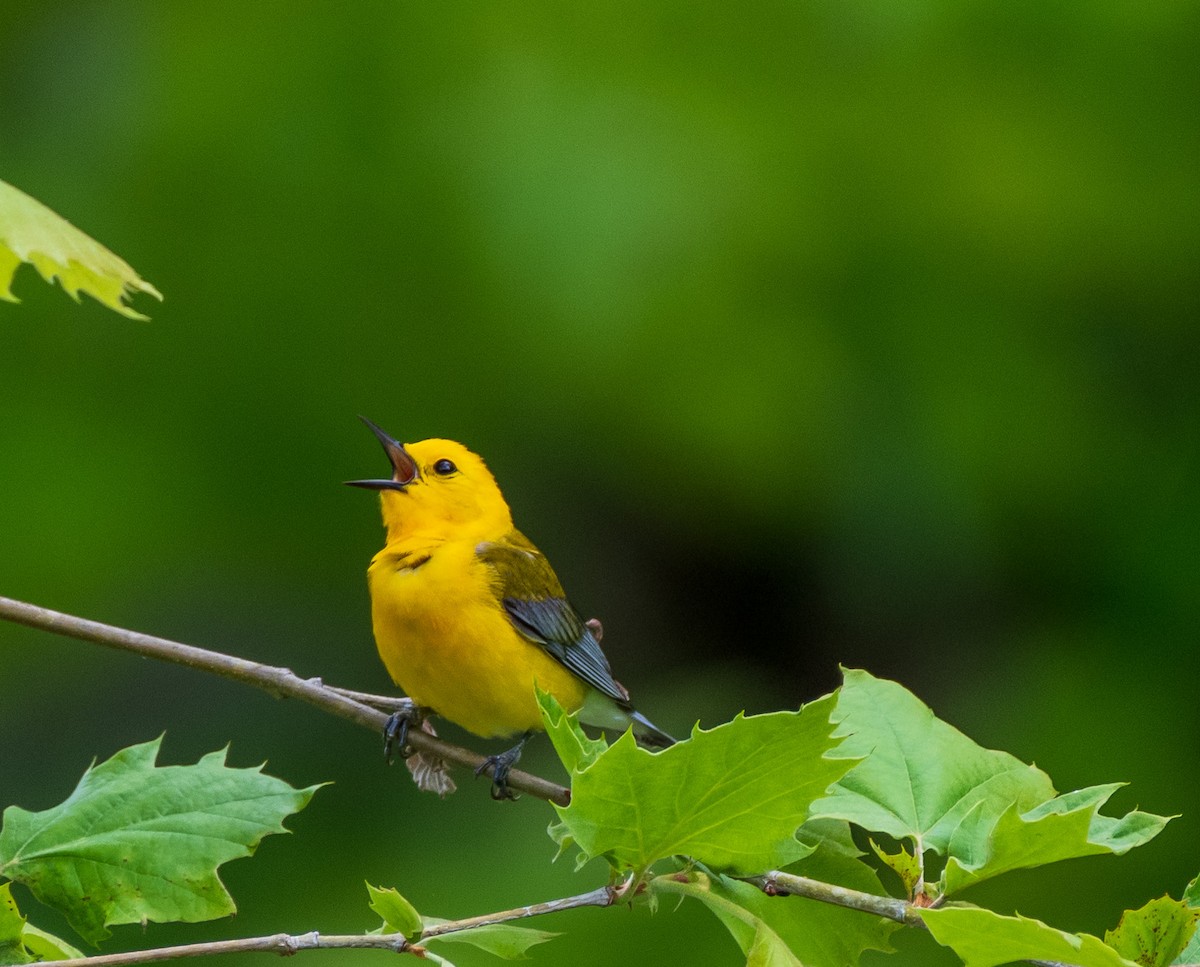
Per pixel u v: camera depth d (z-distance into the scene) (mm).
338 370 13773
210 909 5070
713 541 14188
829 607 14055
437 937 4895
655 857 4906
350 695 6875
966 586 13680
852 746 5520
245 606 13492
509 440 14031
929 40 14398
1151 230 14375
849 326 13930
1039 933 4438
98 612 13312
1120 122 14516
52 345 13664
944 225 14102
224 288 13734
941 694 13727
